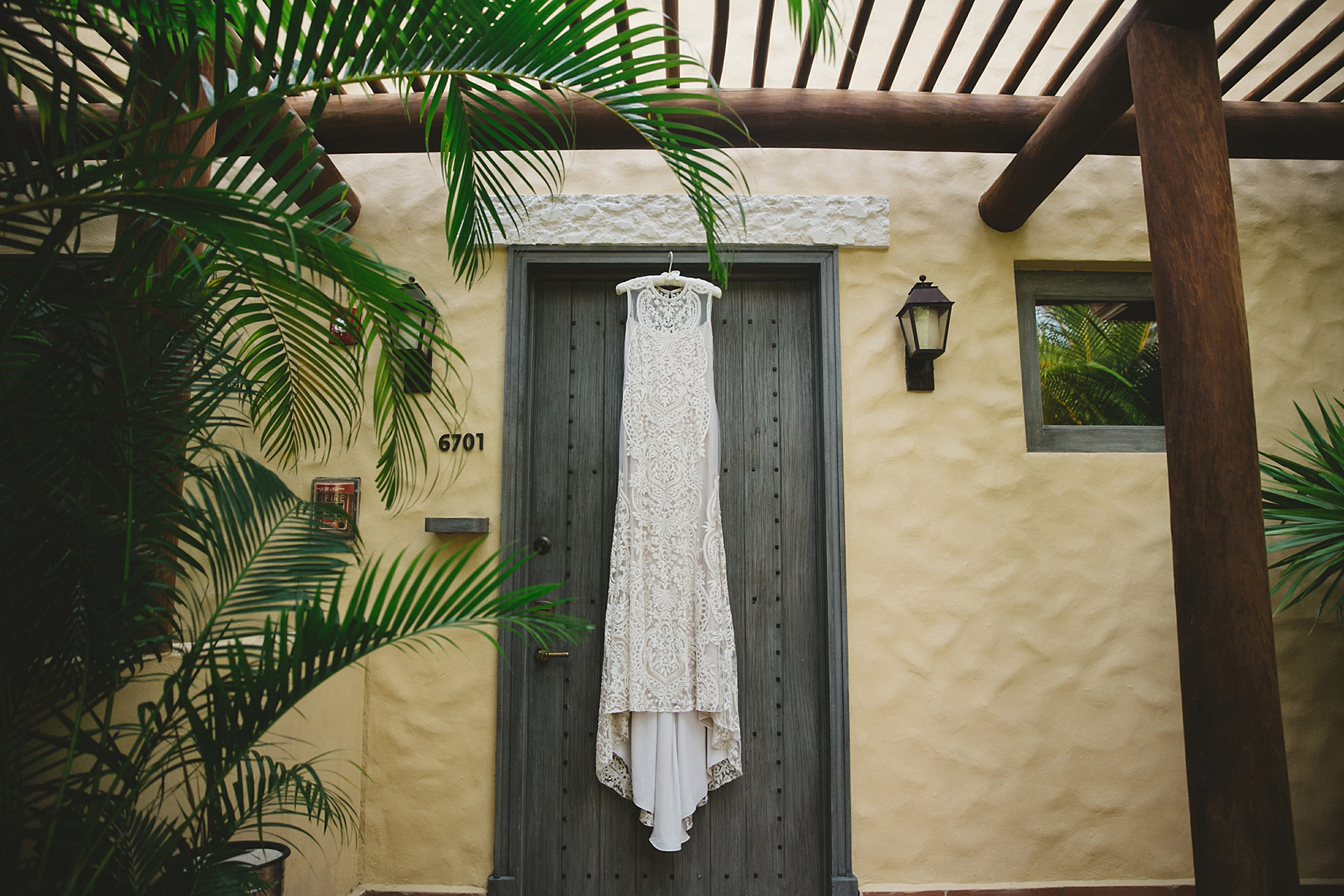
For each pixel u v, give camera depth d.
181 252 1.28
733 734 2.54
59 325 1.27
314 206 1.30
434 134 2.36
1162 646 2.68
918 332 2.69
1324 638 2.71
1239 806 1.63
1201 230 1.81
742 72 2.90
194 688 1.84
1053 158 2.41
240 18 1.38
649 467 2.64
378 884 2.55
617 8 1.46
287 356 1.70
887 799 2.59
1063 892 2.55
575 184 2.87
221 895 1.25
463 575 2.66
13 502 1.29
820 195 2.87
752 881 2.65
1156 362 2.95
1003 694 2.65
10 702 1.31
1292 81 2.92
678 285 2.72
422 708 2.63
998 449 2.77
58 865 1.26
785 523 2.83
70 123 1.16
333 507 1.64
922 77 2.94
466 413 2.75
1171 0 1.86
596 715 2.72
